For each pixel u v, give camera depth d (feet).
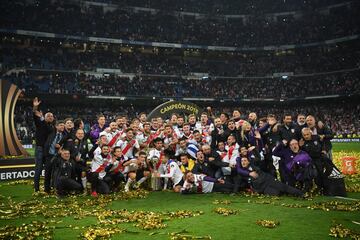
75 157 36.24
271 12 191.01
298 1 188.65
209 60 189.88
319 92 165.58
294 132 35.47
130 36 162.40
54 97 141.49
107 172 36.50
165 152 39.96
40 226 22.82
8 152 60.80
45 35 140.05
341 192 32.94
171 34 177.27
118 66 161.68
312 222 23.38
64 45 158.40
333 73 169.07
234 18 193.98
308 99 171.01
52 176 36.58
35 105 36.55
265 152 37.29
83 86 149.89
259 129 37.96
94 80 155.63
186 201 31.71
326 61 173.58
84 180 35.96
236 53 184.85
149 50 178.19
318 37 171.22
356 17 168.14
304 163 33.40
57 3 159.02
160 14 183.11
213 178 36.68
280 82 178.60
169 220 24.45
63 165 35.19
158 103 165.27
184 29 182.09
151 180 38.78
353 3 171.63
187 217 25.21
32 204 30.86
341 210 26.48
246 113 176.14
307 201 30.60
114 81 159.33
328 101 173.68
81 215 25.90
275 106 181.68
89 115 150.41
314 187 36.27
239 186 35.70
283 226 22.56
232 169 37.01
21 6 146.51
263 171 37.17
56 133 37.04
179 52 182.19
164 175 37.17
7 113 61.31
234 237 20.31
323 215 25.26
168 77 171.53
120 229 21.94
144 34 171.12
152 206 29.58
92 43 157.17
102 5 167.32
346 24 168.35
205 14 188.34
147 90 161.38
